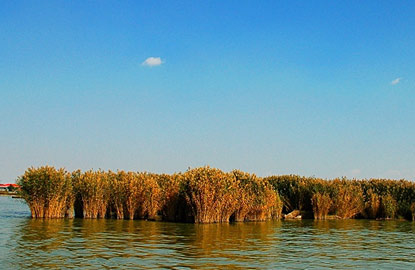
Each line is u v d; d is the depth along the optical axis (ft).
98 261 53.47
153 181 119.55
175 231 88.38
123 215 118.62
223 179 112.57
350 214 144.77
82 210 123.03
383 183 157.99
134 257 56.54
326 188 147.02
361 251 66.85
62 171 115.44
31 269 48.70
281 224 114.73
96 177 119.65
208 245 68.90
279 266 53.31
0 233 79.41
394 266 55.01
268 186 132.67
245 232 89.86
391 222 128.88
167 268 50.21
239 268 51.29
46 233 80.12
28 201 112.78
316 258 59.67
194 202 110.22
